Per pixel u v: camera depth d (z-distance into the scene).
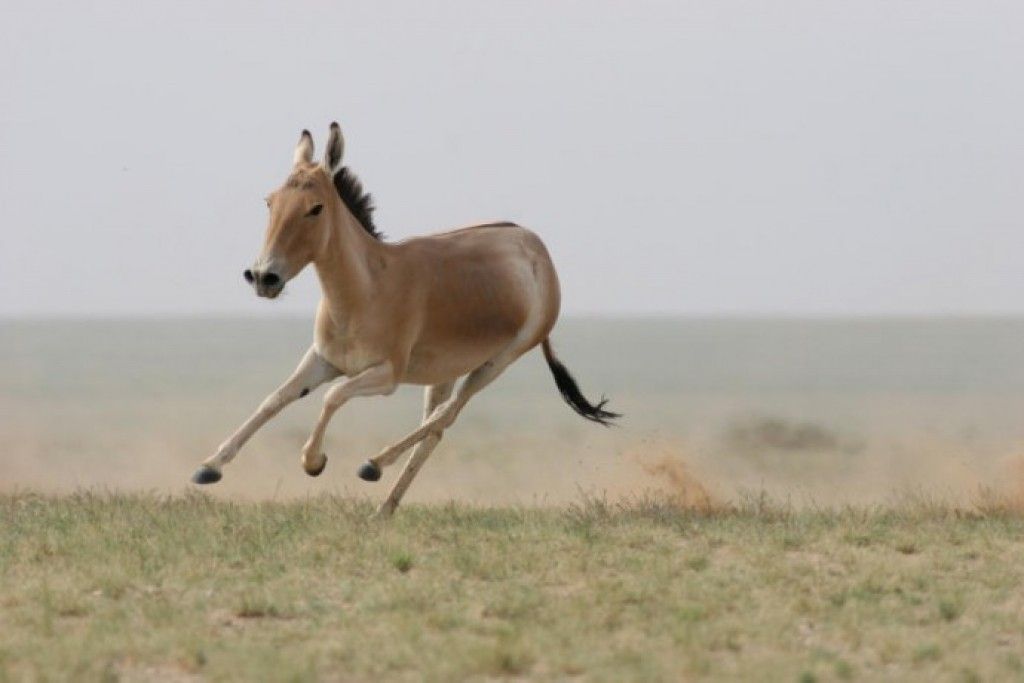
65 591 32.41
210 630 29.78
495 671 27.30
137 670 27.31
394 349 43.09
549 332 49.88
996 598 34.12
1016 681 27.20
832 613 32.03
